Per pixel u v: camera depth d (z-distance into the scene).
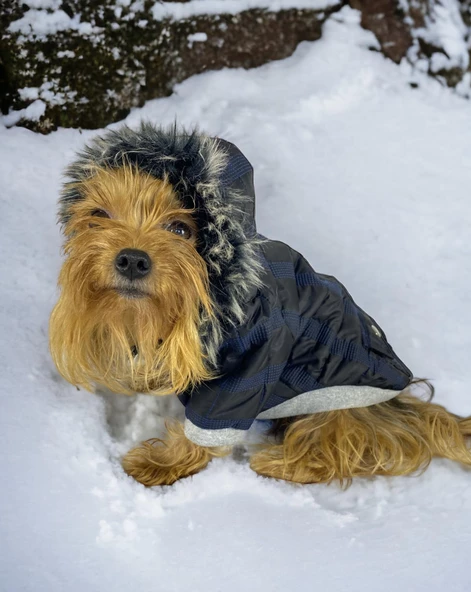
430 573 0.64
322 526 0.68
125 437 0.76
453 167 1.08
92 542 0.63
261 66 1.15
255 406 0.68
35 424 0.70
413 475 0.76
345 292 0.77
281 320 0.68
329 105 1.12
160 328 0.66
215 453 0.74
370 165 1.07
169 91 1.10
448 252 0.98
